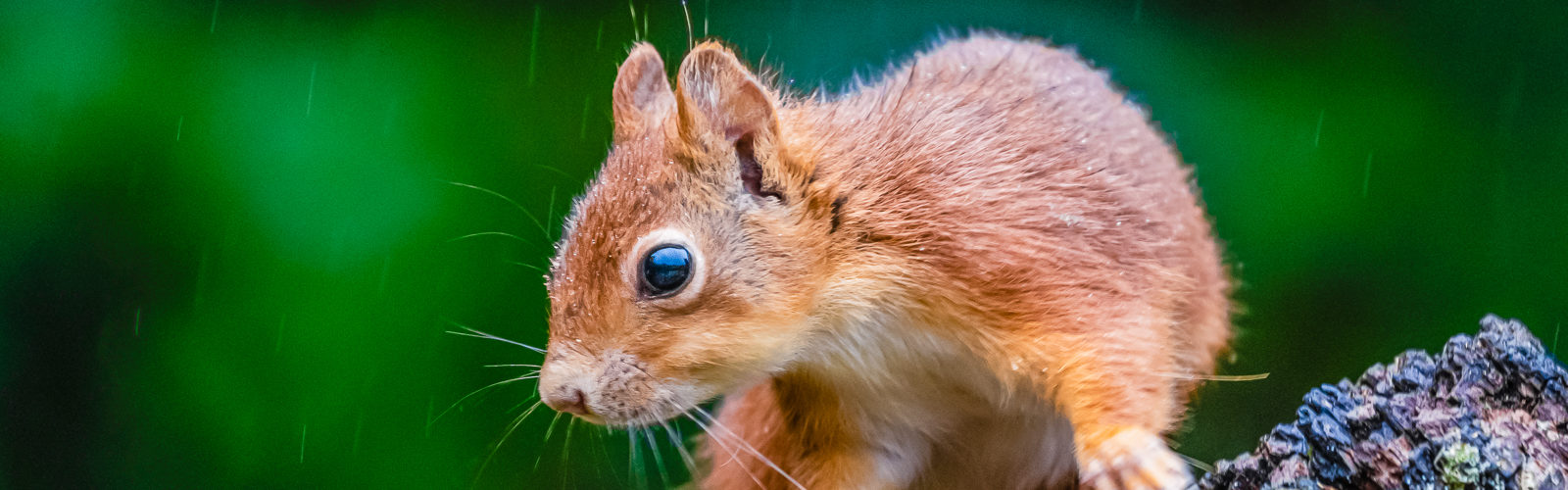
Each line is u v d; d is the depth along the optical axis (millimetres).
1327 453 2365
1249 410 2625
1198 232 2475
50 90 2633
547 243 2629
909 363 2445
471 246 2625
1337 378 2633
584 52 2656
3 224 2629
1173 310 2445
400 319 2619
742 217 2428
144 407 2619
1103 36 2666
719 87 2430
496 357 2619
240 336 2617
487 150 2639
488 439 2617
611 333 2424
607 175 2436
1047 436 2459
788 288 2430
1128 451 2416
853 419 2459
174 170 2629
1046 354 2432
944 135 2445
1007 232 2436
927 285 2436
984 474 2469
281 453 2611
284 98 2635
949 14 2670
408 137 2635
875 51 2664
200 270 2619
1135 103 2508
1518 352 2371
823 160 2438
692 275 2424
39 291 2631
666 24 2662
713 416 2510
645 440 2621
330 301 2617
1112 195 2447
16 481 2635
